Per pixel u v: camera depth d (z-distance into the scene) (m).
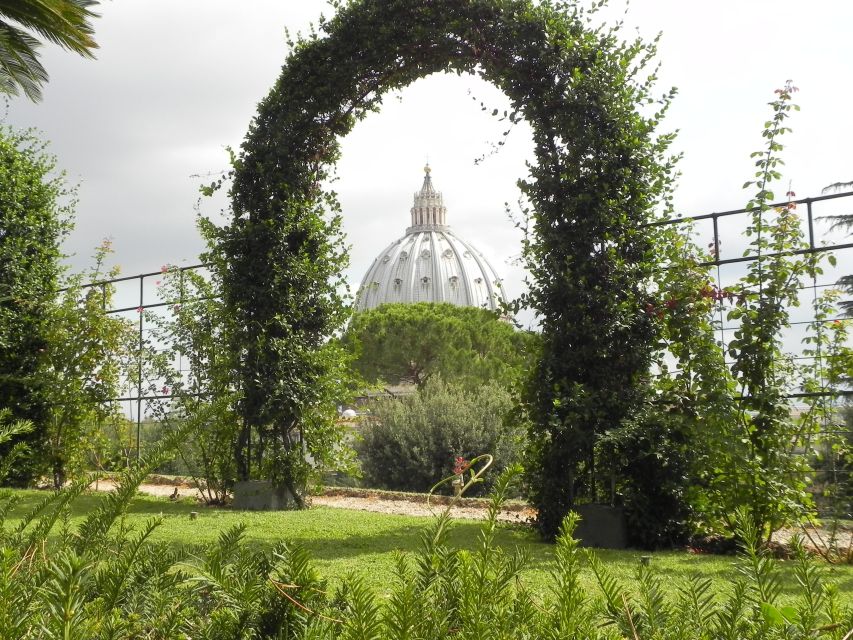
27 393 9.94
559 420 5.98
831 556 5.30
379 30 7.27
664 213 6.26
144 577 1.06
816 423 5.59
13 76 8.39
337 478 14.94
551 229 6.23
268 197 8.04
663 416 5.76
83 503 6.78
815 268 5.58
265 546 4.77
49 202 10.66
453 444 14.29
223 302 8.16
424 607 0.92
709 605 0.99
